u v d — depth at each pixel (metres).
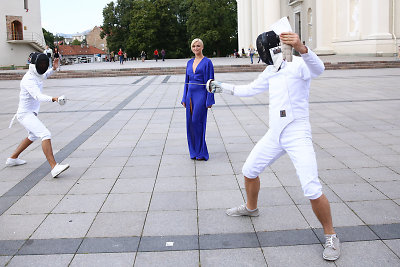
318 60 3.21
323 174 5.34
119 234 3.84
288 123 3.38
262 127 8.35
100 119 9.78
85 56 103.50
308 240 3.63
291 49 3.16
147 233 3.84
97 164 6.12
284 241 3.62
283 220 4.04
